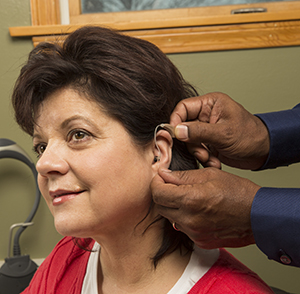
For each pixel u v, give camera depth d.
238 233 0.59
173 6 1.60
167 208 0.60
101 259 0.74
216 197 0.56
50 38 1.48
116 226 0.62
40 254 1.59
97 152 0.57
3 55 1.53
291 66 1.51
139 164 0.60
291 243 0.52
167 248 0.66
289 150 0.72
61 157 0.58
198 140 0.65
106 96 0.58
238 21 1.47
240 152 0.69
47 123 0.60
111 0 1.61
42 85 0.59
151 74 0.61
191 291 0.61
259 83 1.52
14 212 1.59
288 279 1.55
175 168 0.68
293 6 1.57
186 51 1.50
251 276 0.64
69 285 0.77
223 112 0.68
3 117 1.56
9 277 1.32
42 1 1.51
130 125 0.59
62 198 0.59
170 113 0.66
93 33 0.60
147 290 0.66
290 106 1.52
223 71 1.52
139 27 1.48
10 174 1.58
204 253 0.68
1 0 1.51
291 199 0.53
